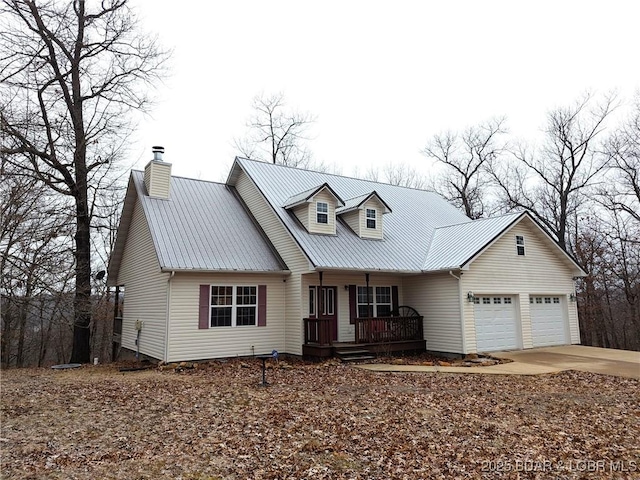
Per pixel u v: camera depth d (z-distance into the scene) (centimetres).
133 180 1719
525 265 1839
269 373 1241
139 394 941
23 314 2034
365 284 1742
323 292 1636
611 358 1534
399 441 653
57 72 1797
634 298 2702
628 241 2612
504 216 1842
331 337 1484
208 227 1645
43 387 1042
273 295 1589
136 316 1722
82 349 1830
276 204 1745
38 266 1508
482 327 1666
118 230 1883
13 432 673
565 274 2002
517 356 1584
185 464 552
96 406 834
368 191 2211
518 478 528
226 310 1488
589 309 2794
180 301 1405
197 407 827
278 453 595
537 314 1867
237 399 893
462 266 1567
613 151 2709
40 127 1709
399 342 1631
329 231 1692
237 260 1526
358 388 1030
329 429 701
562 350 1752
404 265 1680
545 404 891
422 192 2508
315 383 1090
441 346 1653
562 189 2964
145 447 611
